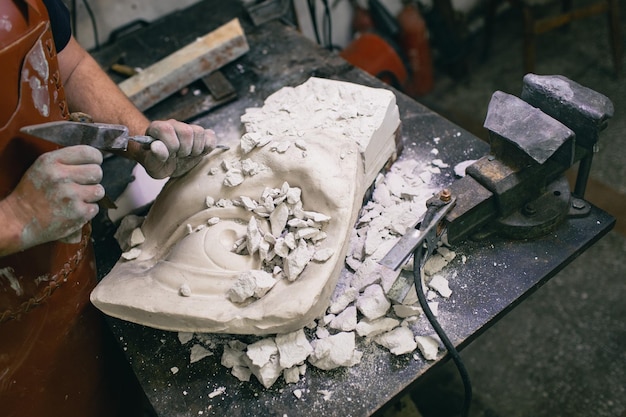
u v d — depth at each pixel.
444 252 1.04
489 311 0.98
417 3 2.40
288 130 1.09
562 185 1.09
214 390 0.95
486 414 1.59
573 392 1.61
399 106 1.35
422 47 2.33
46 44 0.87
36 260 0.91
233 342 0.98
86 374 1.11
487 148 1.22
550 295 1.80
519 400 1.61
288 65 1.50
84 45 1.78
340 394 0.92
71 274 1.00
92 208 0.84
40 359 1.01
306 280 0.92
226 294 0.94
